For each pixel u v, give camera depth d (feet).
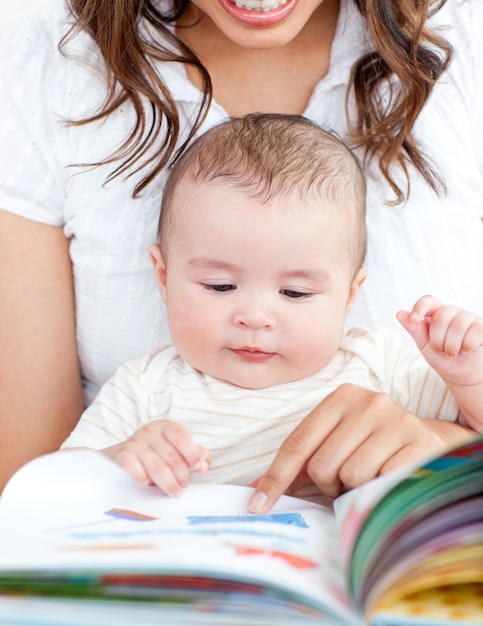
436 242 4.68
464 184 4.77
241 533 2.60
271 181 3.99
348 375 4.21
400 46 4.51
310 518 2.88
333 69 4.77
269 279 3.97
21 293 4.80
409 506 2.33
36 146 4.79
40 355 4.83
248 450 4.05
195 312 4.03
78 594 2.18
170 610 2.13
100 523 2.70
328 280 4.03
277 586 2.14
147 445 3.28
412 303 4.71
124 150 4.67
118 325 4.82
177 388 4.25
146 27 4.76
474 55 4.86
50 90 4.82
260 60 4.85
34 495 2.93
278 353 4.06
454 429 3.95
